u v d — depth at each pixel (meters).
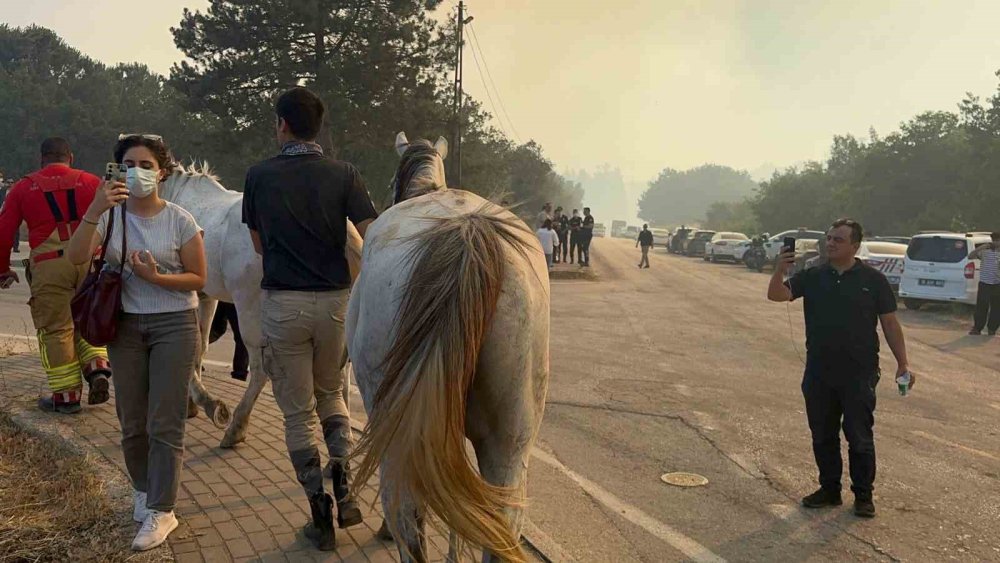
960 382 9.69
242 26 28.05
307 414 3.84
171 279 3.77
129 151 3.87
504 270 2.59
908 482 5.73
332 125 28.28
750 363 10.27
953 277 17.06
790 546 4.55
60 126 50.56
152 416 3.83
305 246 3.72
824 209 52.38
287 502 4.45
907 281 17.80
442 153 4.18
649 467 5.88
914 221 42.31
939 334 14.27
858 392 5.04
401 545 2.54
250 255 4.91
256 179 3.80
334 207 3.77
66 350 5.77
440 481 2.33
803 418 7.39
